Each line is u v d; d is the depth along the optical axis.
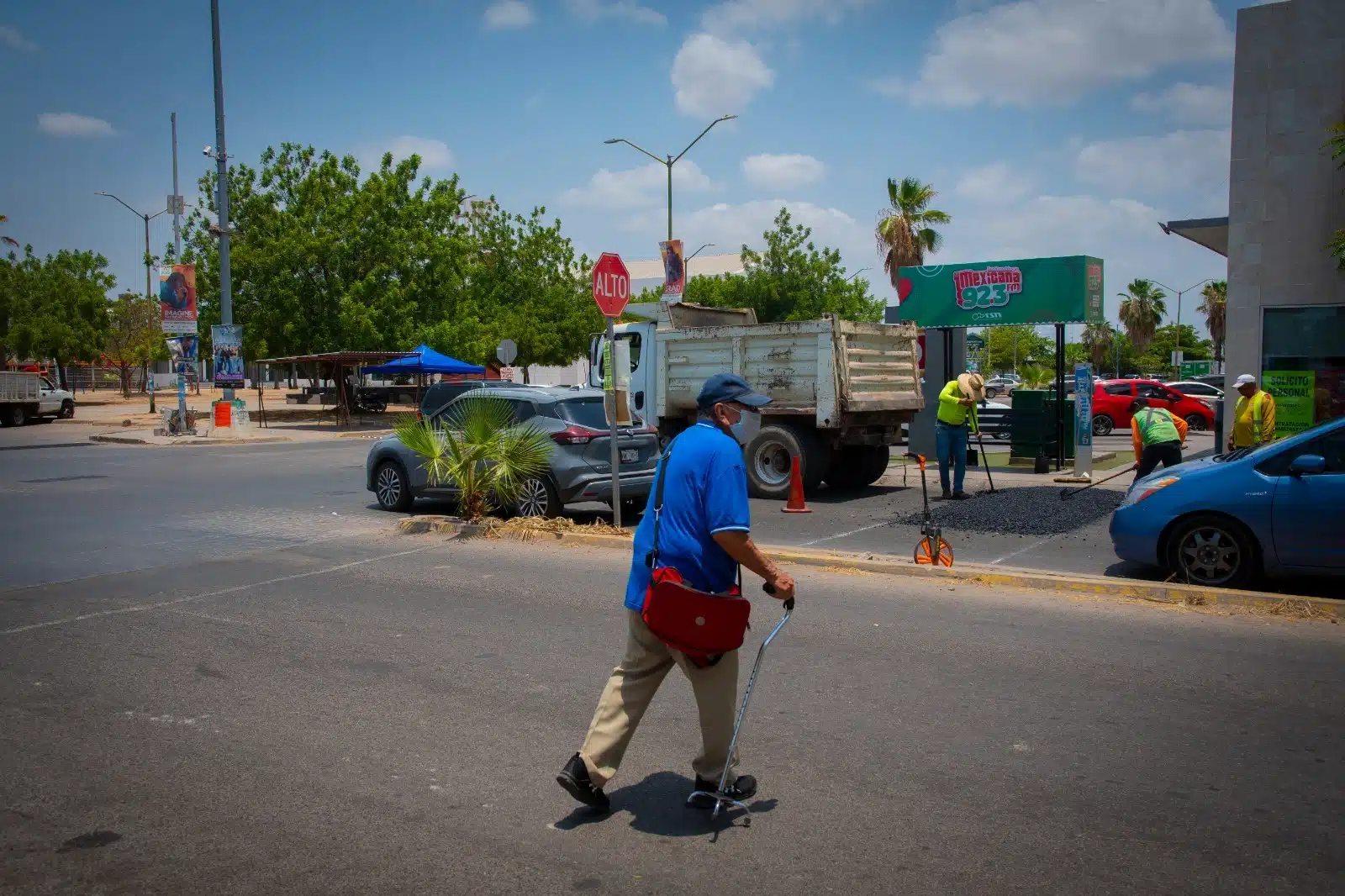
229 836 4.04
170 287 29.20
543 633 7.17
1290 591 8.22
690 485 4.03
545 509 12.06
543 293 48.19
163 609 7.93
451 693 5.85
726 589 4.11
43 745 5.05
